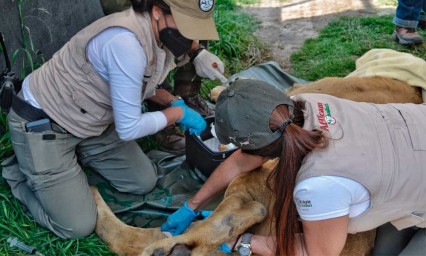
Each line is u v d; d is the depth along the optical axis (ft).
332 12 20.84
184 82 12.75
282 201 7.52
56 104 9.22
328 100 8.09
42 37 12.25
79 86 9.05
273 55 17.58
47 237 9.62
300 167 7.29
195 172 11.57
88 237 9.85
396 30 17.99
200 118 10.11
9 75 9.47
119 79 8.52
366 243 9.46
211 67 11.84
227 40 16.88
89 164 10.79
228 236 8.93
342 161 7.22
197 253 8.57
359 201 7.52
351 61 16.71
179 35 8.59
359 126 7.70
